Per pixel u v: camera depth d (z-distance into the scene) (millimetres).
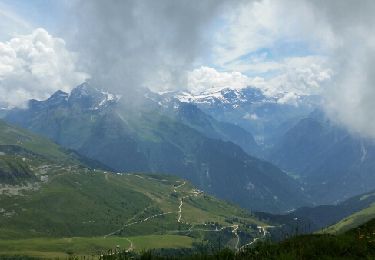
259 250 49938
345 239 48188
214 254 50688
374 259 42188
